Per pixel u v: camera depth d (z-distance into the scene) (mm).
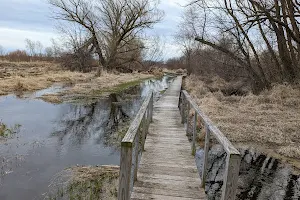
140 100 15430
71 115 11000
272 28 14477
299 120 9359
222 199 2664
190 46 33969
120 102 14438
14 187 4762
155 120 8820
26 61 35219
